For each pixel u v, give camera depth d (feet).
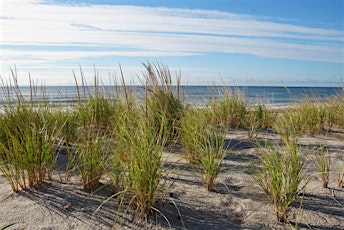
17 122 12.19
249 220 8.61
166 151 14.16
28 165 9.45
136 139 9.42
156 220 8.22
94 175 9.62
